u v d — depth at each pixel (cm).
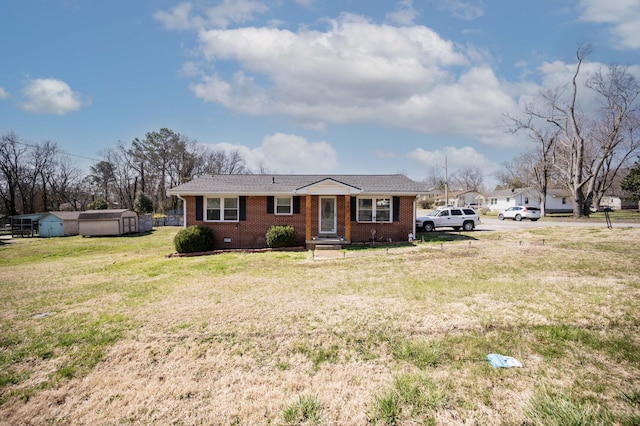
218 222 1650
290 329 517
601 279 777
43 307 688
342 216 1689
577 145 3144
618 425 276
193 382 375
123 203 5419
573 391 329
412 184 1784
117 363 427
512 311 561
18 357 450
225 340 486
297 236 1664
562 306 579
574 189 3209
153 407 332
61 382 385
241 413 317
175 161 5509
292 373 388
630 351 407
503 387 340
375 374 377
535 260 1038
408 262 1091
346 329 508
